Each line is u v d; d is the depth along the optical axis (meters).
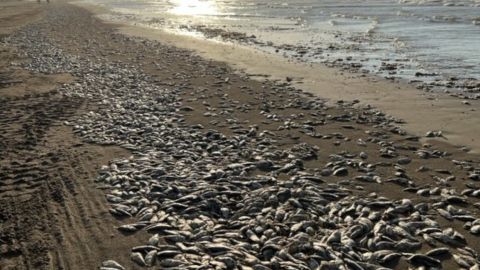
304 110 12.73
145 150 9.57
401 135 10.51
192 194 7.35
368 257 5.61
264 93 14.87
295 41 28.59
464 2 47.47
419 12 41.31
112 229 6.48
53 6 75.81
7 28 38.81
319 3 60.75
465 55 20.95
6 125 11.61
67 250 6.02
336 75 17.80
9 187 8.00
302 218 6.55
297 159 8.91
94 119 11.93
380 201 7.11
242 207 6.98
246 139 10.18
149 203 7.17
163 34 33.41
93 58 22.73
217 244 5.93
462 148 9.53
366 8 49.56
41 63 21.23
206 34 33.28
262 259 5.64
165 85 16.30
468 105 12.82
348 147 9.68
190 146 9.75
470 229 6.30
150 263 5.65
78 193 7.64
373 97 14.19
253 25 39.31
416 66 19.12
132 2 88.38
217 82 16.73
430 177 8.07
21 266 5.73
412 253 5.75
